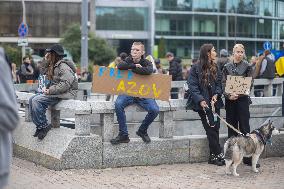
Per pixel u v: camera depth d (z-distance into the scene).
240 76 11.63
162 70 24.19
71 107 11.05
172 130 11.96
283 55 23.17
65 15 84.81
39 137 11.48
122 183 9.98
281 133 13.24
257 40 67.44
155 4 91.31
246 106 11.81
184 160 12.01
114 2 92.25
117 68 11.35
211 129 11.86
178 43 92.12
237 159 10.84
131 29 92.94
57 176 10.37
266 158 12.97
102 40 63.59
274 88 20.80
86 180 10.13
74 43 61.50
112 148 11.17
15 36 81.94
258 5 55.16
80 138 10.87
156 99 11.39
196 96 11.56
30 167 11.25
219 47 88.81
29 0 83.31
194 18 91.19
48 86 11.66
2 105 4.43
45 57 11.81
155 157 11.66
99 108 11.06
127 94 11.27
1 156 4.53
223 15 86.06
